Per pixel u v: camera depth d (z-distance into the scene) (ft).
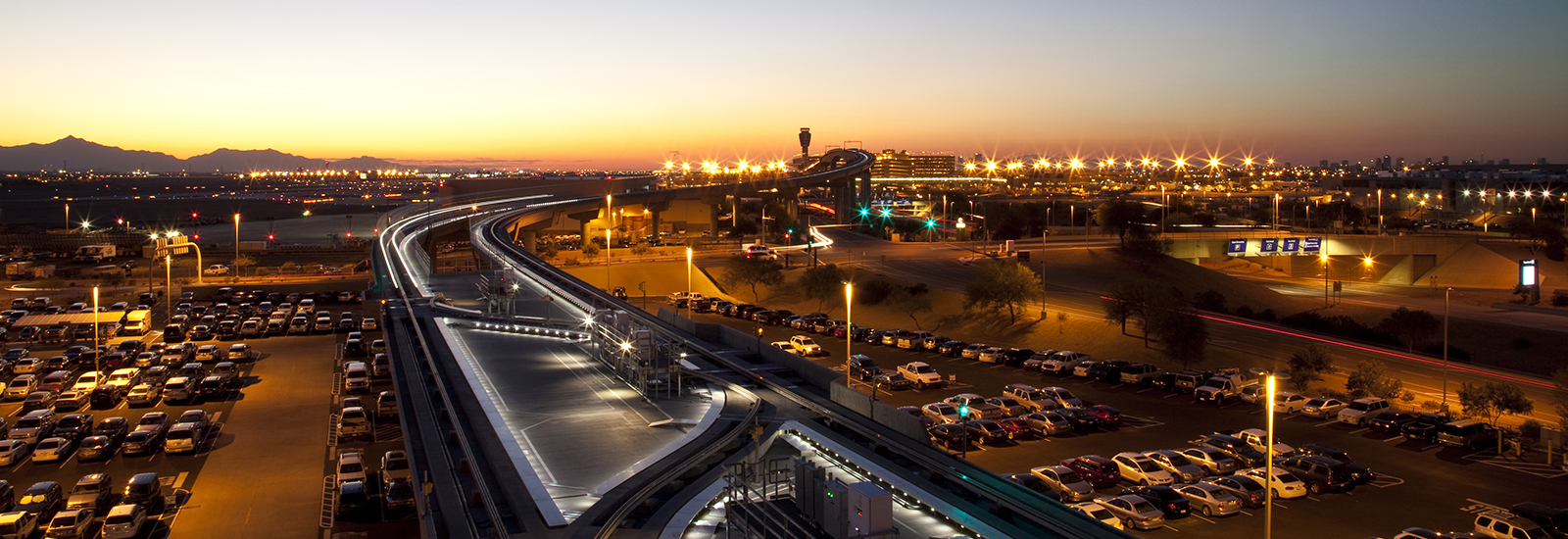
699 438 106.11
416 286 282.36
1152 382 228.84
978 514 80.28
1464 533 127.44
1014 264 391.24
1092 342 292.20
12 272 419.95
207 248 542.57
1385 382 213.66
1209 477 154.30
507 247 418.31
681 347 164.25
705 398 131.44
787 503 81.15
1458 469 162.61
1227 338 288.30
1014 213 650.02
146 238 538.88
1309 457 154.71
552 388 138.62
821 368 131.64
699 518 81.10
